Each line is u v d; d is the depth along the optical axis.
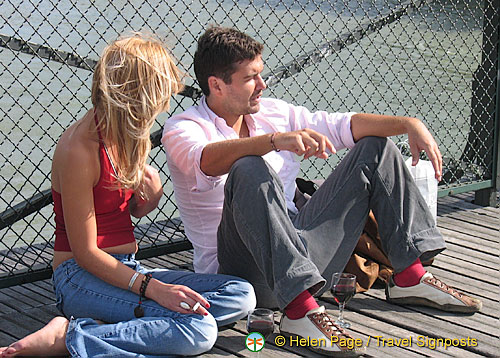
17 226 5.52
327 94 7.84
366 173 3.08
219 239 3.05
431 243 3.14
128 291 2.74
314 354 2.80
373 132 3.23
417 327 3.05
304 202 3.43
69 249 2.84
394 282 3.23
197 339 2.68
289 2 9.10
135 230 4.41
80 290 2.76
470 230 4.40
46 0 7.61
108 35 6.98
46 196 3.55
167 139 3.10
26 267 3.81
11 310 3.25
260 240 2.80
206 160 2.95
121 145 2.70
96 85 2.67
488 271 3.74
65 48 6.83
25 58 8.10
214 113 3.21
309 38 4.18
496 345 2.91
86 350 2.59
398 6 4.55
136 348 2.63
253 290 2.92
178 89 2.79
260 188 2.80
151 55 2.66
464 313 3.19
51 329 2.67
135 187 2.77
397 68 9.38
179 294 2.69
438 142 7.37
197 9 7.68
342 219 3.11
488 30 4.81
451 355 2.83
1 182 5.93
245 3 8.45
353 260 3.32
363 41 10.39
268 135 2.84
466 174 4.96
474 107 4.92
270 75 4.01
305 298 2.81
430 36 10.76
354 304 3.26
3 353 2.61
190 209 3.20
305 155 2.83
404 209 3.12
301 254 2.83
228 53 3.06
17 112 6.77
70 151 2.63
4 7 7.44
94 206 2.73
